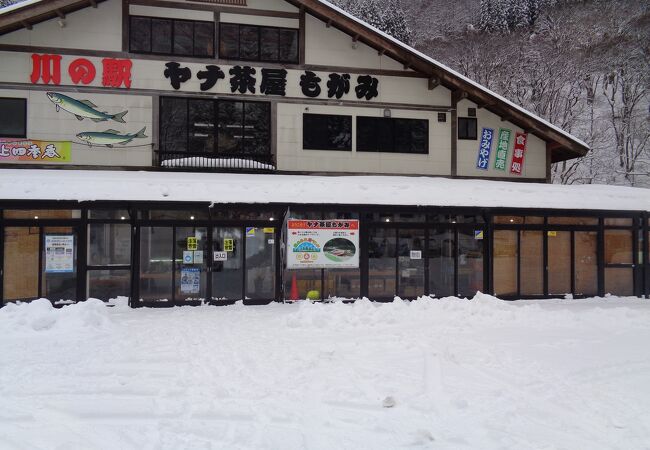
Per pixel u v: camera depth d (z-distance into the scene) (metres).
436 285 13.08
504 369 6.52
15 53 12.41
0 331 8.41
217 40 13.38
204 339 8.14
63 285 11.43
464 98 14.52
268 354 7.14
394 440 4.30
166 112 13.20
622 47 30.86
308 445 4.19
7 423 4.68
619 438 4.37
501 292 13.39
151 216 11.93
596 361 6.97
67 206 10.92
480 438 4.34
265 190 12.02
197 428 4.54
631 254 14.02
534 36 32.81
